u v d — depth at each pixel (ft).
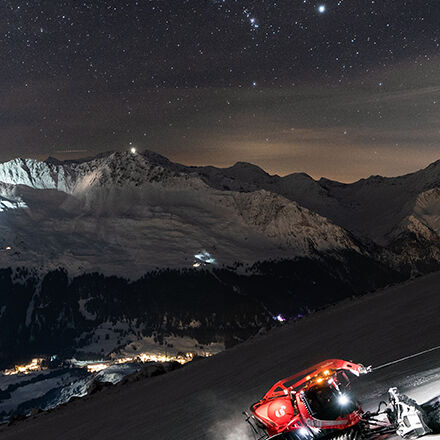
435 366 27.02
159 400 47.98
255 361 51.70
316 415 18.21
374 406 23.09
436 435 16.14
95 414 52.29
